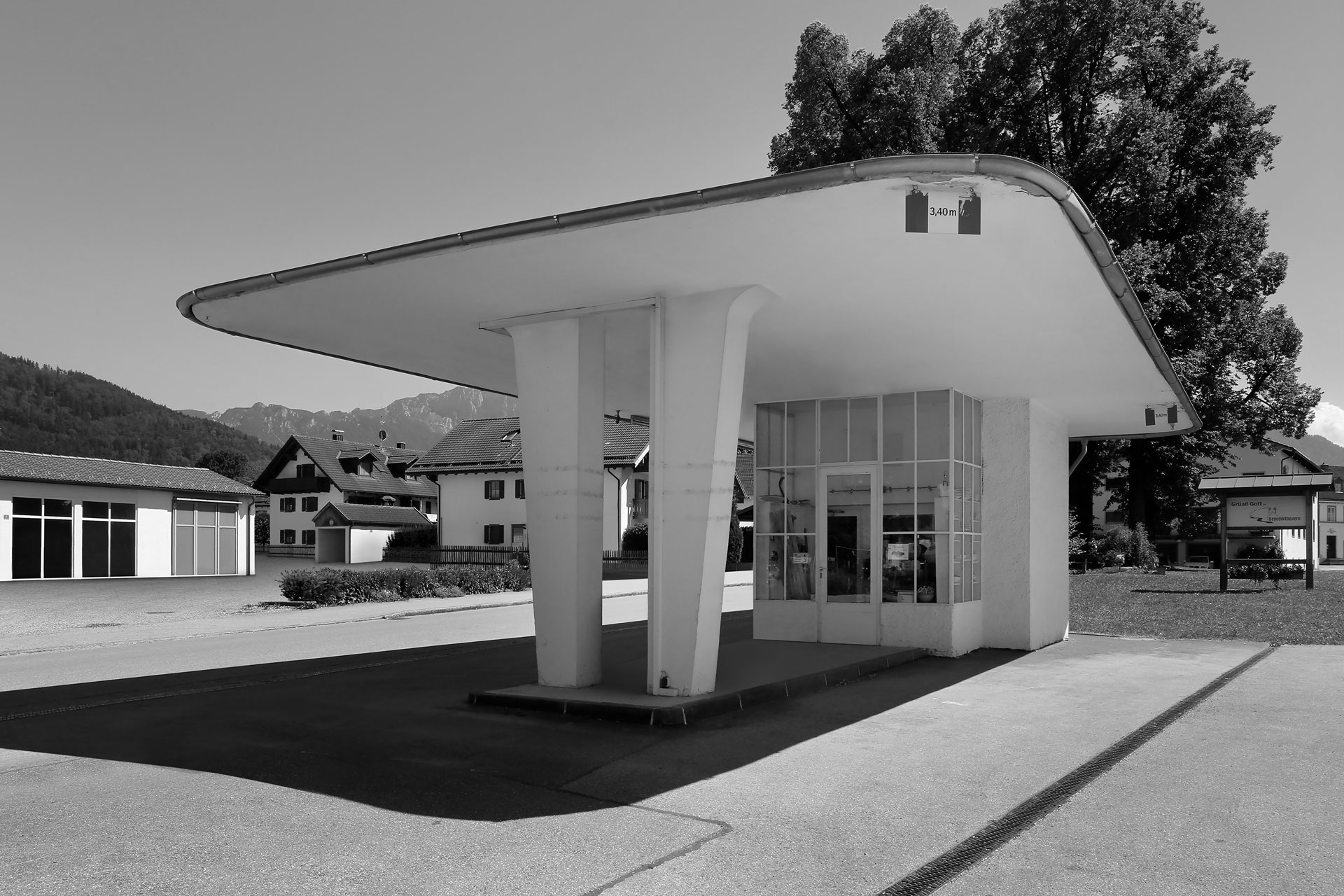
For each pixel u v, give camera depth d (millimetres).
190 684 10250
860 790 5668
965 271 7062
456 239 6855
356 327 9359
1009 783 5801
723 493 8164
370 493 63688
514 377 12188
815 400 12984
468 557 48594
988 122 30172
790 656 11094
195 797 5492
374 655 13023
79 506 34938
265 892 4062
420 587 25875
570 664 8695
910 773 6051
